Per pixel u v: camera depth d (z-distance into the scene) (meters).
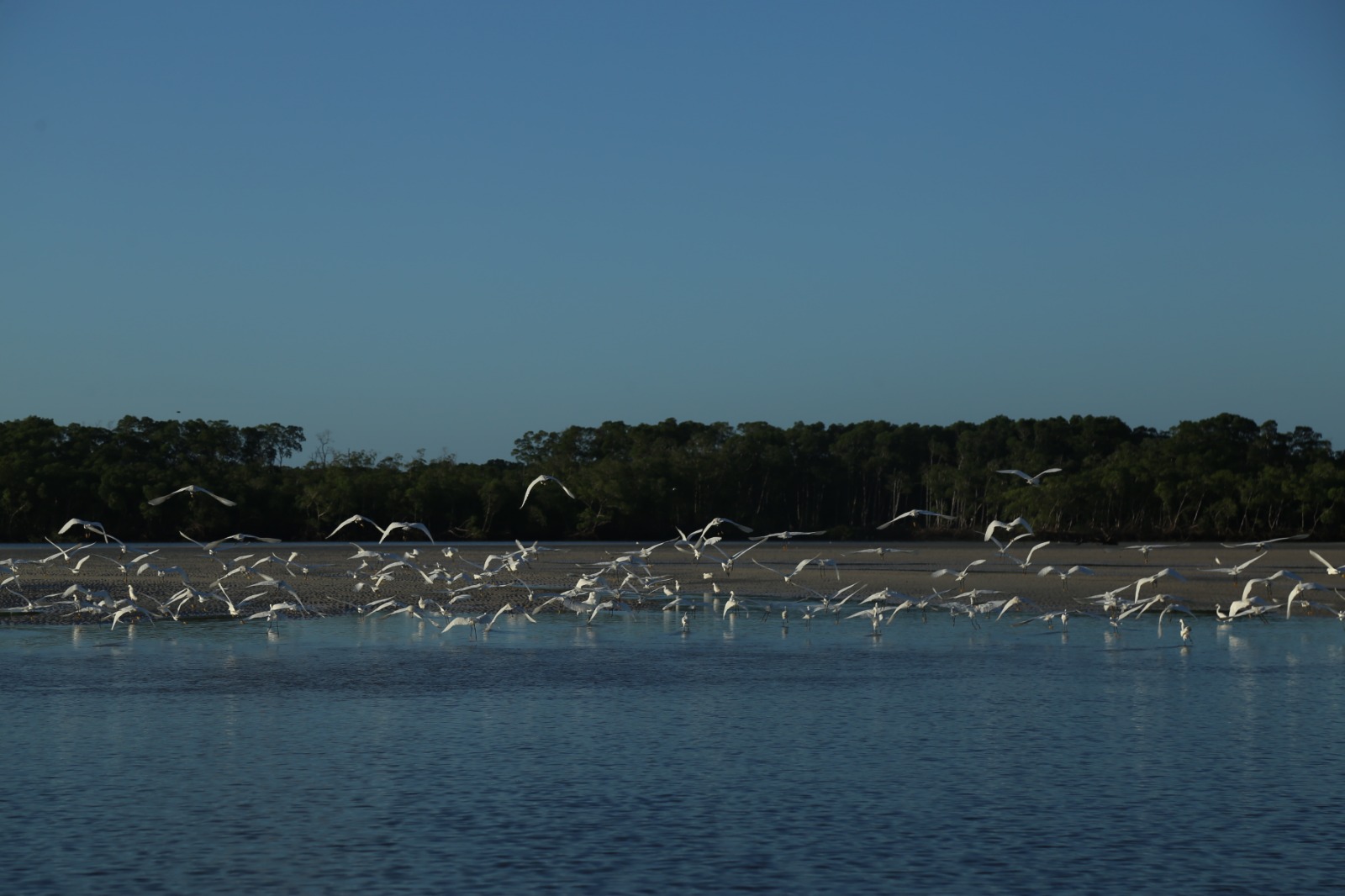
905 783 22.38
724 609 53.25
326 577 70.38
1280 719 27.92
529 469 172.00
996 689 31.98
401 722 27.50
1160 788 22.05
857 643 41.59
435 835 19.27
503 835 19.31
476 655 38.28
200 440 172.12
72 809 20.59
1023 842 18.98
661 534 167.12
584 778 22.62
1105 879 17.42
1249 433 192.12
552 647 40.31
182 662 36.22
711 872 17.61
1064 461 189.00
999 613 49.56
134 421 169.00
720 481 177.50
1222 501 157.12
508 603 55.00
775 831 19.50
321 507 151.00
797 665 36.22
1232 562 89.44
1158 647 40.56
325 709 29.02
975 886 17.11
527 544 139.88
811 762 23.84
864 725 27.30
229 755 24.27
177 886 17.08
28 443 149.62
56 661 36.25
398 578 68.31
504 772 23.00
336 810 20.56
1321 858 18.28
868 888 17.02
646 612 52.38
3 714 28.08
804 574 75.25
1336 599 57.50
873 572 76.56
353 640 42.06
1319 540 154.00
